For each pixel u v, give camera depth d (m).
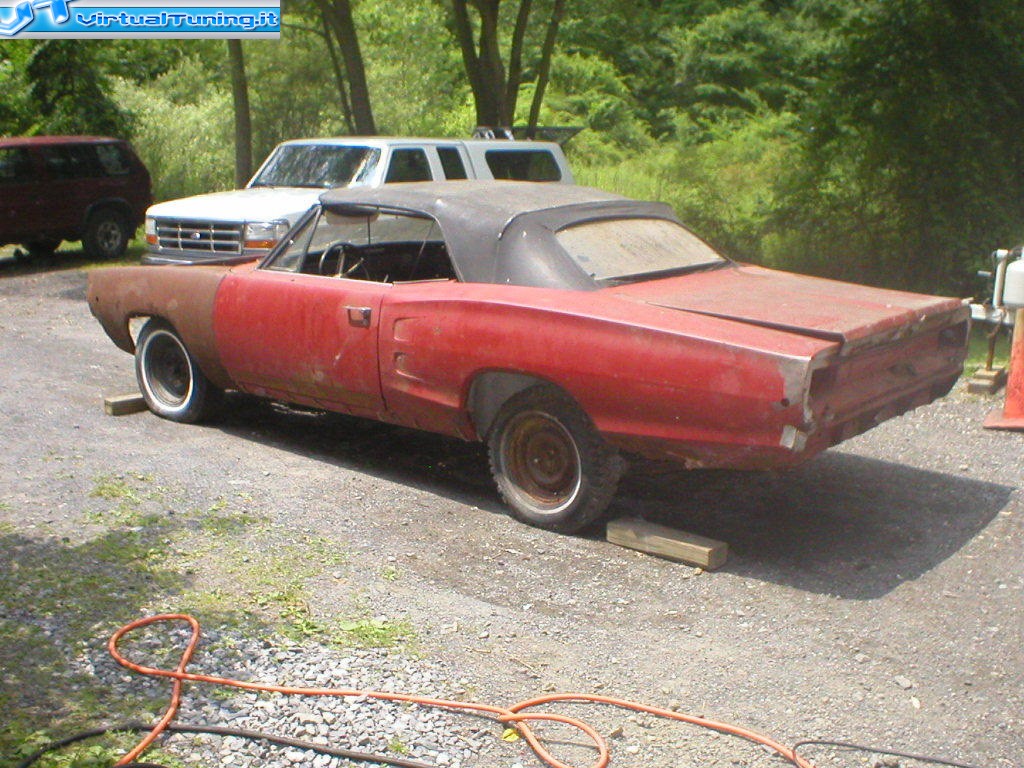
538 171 14.02
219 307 6.88
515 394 5.65
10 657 4.17
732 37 32.81
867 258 13.74
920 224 13.10
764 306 5.38
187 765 3.51
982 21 12.77
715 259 6.46
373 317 6.06
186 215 11.93
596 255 5.89
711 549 5.17
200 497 6.04
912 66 13.10
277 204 11.80
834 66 13.63
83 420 7.57
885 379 5.43
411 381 5.96
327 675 4.12
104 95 22.27
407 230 6.52
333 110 24.44
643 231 6.30
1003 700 4.04
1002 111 13.09
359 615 4.64
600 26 33.06
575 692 4.07
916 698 4.05
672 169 18.80
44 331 11.03
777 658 4.35
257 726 3.76
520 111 29.23
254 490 6.18
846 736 3.79
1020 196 13.12
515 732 3.78
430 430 6.13
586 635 4.53
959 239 12.64
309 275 6.61
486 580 5.05
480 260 5.94
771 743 3.71
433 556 5.30
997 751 3.70
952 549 5.45
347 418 7.77
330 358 6.31
